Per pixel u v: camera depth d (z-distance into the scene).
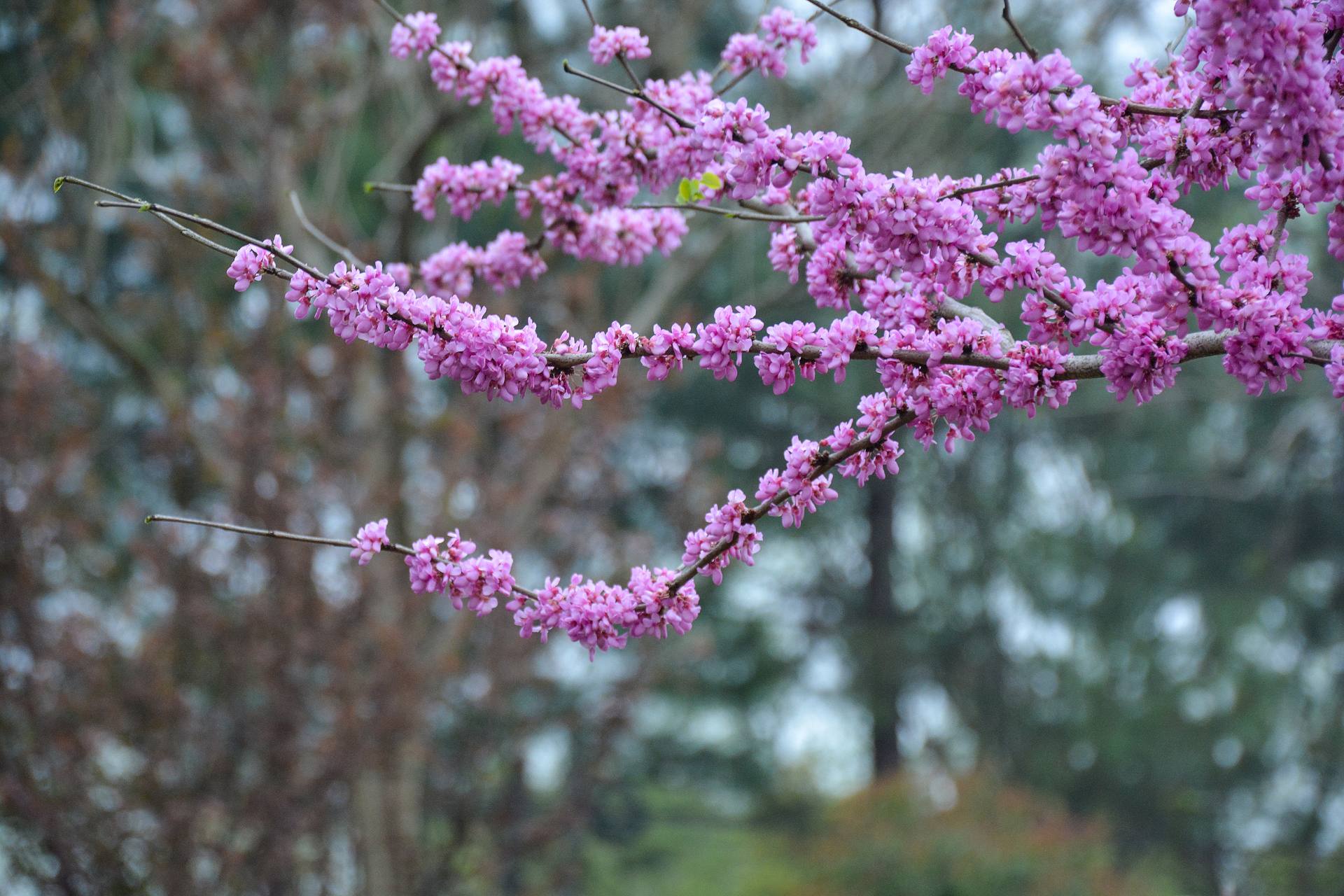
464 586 2.67
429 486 13.09
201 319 11.73
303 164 14.27
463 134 10.05
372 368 12.34
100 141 12.46
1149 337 2.37
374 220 17.50
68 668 9.91
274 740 10.13
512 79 3.56
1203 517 21.19
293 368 11.04
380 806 11.80
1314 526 19.64
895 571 25.83
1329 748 19.08
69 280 12.45
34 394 10.45
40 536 10.06
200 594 10.32
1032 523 24.70
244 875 9.96
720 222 13.85
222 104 12.84
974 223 2.48
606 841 20.72
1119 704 21.75
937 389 2.52
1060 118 2.26
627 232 3.70
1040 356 2.46
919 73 2.55
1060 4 12.91
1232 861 19.66
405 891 11.56
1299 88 2.22
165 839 9.75
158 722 9.95
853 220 2.52
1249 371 2.35
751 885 18.62
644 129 3.47
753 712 24.64
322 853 10.79
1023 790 19.44
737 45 3.54
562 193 3.63
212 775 10.20
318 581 10.91
